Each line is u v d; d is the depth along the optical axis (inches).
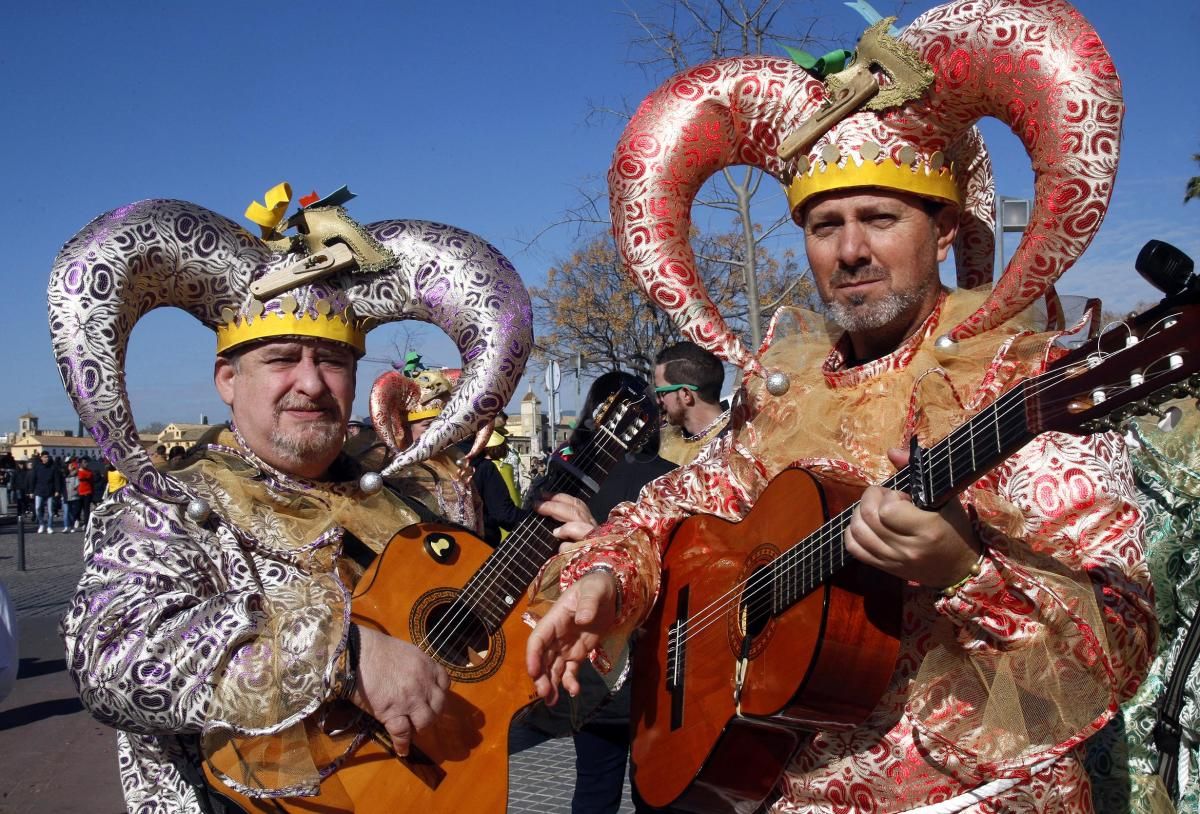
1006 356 67.7
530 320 95.2
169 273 87.3
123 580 79.6
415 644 86.9
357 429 141.9
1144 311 52.9
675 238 86.7
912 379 72.1
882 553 59.9
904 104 72.5
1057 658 60.2
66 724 248.8
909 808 67.9
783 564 73.1
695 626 83.1
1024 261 69.2
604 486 129.8
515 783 190.7
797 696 68.9
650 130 85.5
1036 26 68.2
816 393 78.8
